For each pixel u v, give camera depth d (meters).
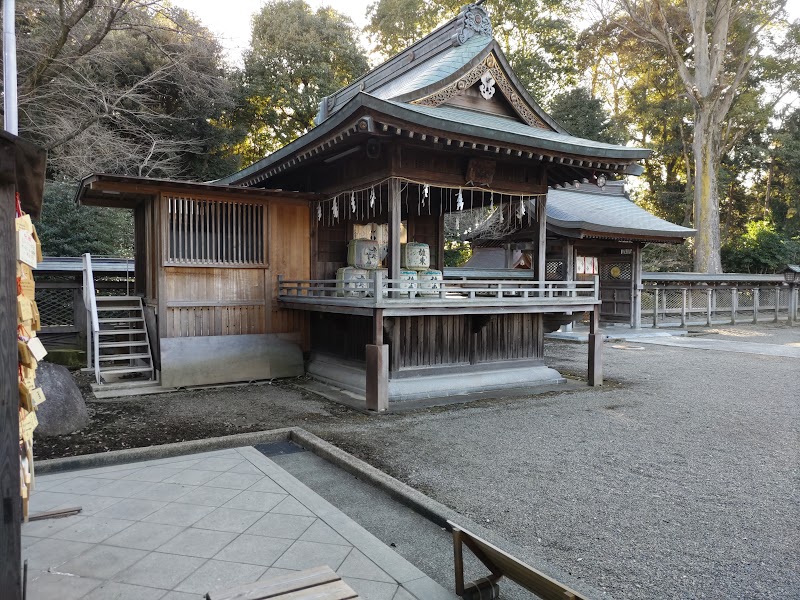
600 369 9.62
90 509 4.01
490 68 9.33
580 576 3.23
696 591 3.07
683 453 5.72
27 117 14.71
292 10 25.83
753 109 28.78
